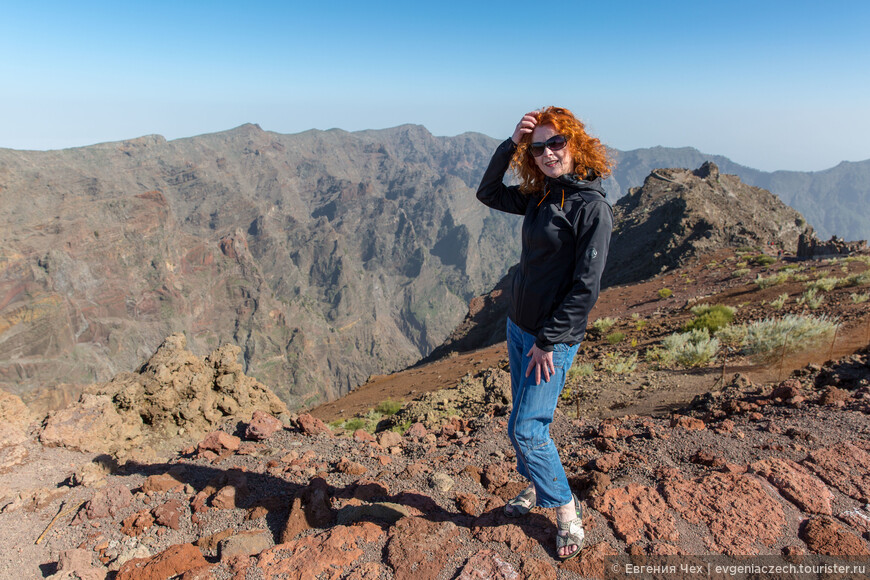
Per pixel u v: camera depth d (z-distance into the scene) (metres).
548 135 2.57
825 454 3.87
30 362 151.75
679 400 8.88
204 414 5.85
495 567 2.70
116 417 4.89
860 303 13.88
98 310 181.62
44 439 4.32
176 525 3.34
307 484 4.04
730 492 3.35
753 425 4.93
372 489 3.76
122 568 2.79
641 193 71.69
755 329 11.12
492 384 11.39
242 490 3.70
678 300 26.38
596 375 13.14
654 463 4.15
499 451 4.96
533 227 2.70
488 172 3.06
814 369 7.98
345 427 11.84
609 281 49.38
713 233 43.47
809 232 63.16
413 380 22.59
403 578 2.62
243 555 2.87
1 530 3.17
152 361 5.84
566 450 4.93
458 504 3.58
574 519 2.83
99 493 3.47
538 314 2.75
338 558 2.79
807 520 3.09
